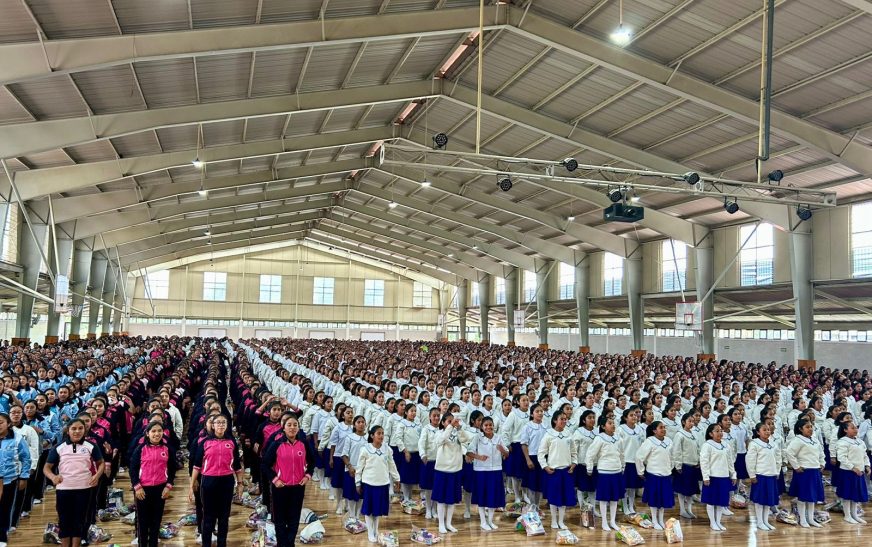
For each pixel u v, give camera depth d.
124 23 13.31
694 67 16.81
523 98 20.89
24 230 27.88
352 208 43.00
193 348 36.28
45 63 12.98
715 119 19.05
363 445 9.45
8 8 12.02
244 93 18.59
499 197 33.22
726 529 10.09
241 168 28.86
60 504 7.45
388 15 15.27
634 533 9.28
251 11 14.09
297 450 8.00
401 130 25.97
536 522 9.73
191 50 13.91
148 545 7.75
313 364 22.27
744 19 14.50
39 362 17.89
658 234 33.75
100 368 16.55
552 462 9.89
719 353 35.25
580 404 13.42
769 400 14.34
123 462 12.13
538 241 40.62
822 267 24.52
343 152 29.48
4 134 16.67
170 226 38.88
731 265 28.80
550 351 35.91
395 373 19.55
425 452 10.37
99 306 43.22
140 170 22.98
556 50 17.64
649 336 40.69
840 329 27.95
